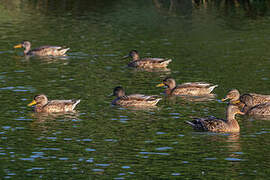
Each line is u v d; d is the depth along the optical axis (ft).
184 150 68.80
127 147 69.77
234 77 113.80
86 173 60.70
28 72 118.52
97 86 106.11
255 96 92.17
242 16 209.67
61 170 61.67
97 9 228.43
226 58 134.62
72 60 133.49
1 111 87.10
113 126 79.41
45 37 164.66
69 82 108.99
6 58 136.15
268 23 191.52
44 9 225.97
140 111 88.74
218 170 61.87
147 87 107.24
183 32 174.91
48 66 125.80
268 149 69.21
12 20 196.24
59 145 70.38
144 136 74.54
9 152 67.46
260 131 77.71
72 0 255.70
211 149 69.26
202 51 144.56
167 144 71.15
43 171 61.26
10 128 77.82
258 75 115.03
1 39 161.17
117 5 240.94
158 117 84.99
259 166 63.10
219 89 104.32
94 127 78.79
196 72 119.96
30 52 141.38
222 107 91.66
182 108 91.09
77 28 181.27
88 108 89.97
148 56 138.51
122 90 96.78
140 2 251.39
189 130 77.97
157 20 200.34
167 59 127.03
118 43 156.46
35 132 75.92
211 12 221.25
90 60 133.69
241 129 79.00
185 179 59.21
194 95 101.71
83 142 71.61
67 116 85.05
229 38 163.32
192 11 224.33
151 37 166.20
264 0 251.80
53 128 78.02
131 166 63.05
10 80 109.91
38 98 87.97
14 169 61.77
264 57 134.72
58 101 88.53
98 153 67.41
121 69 124.36
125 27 184.34
